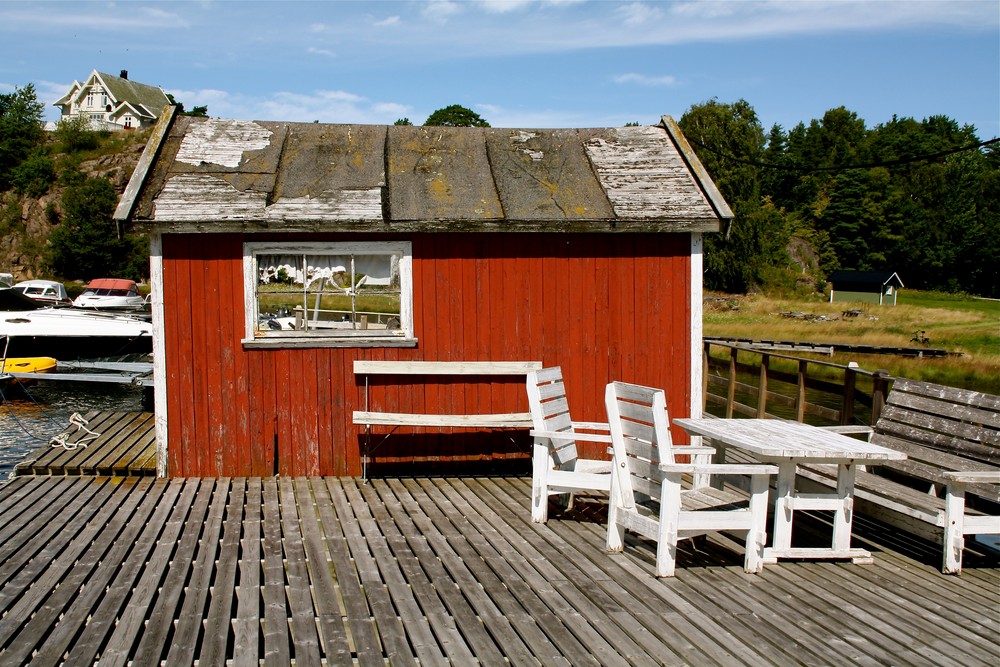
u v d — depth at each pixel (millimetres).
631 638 4211
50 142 68562
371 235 7539
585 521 6320
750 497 5270
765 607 4660
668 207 7867
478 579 5035
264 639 4270
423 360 7656
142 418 9734
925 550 5820
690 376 8039
